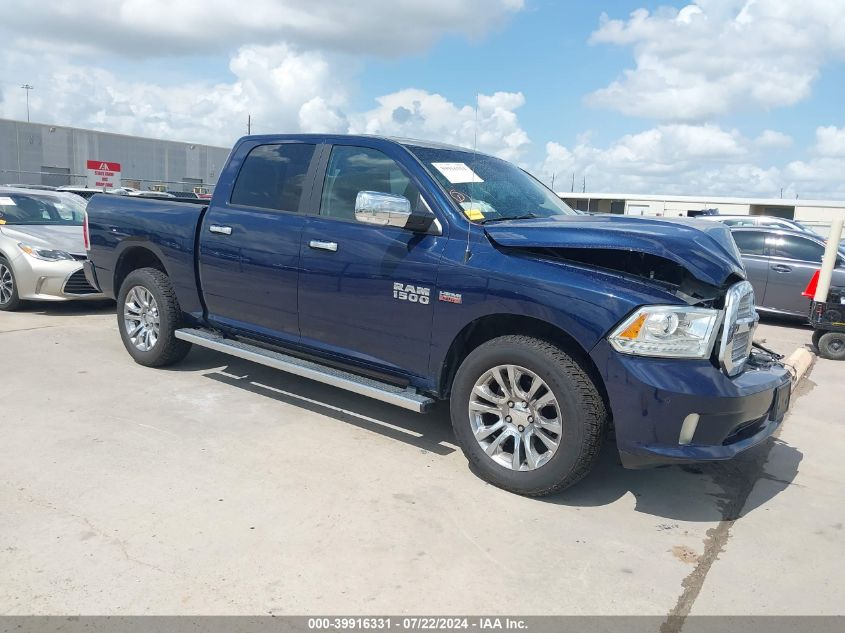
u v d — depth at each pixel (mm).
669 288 3418
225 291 5121
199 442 4273
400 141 4457
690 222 3828
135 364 5992
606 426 3553
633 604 2805
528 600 2789
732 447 3412
